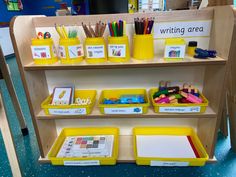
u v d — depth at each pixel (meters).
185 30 1.07
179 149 1.23
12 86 1.39
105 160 1.15
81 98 1.24
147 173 1.11
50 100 1.19
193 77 1.21
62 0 4.34
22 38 0.96
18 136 1.49
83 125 1.41
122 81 1.24
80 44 0.99
